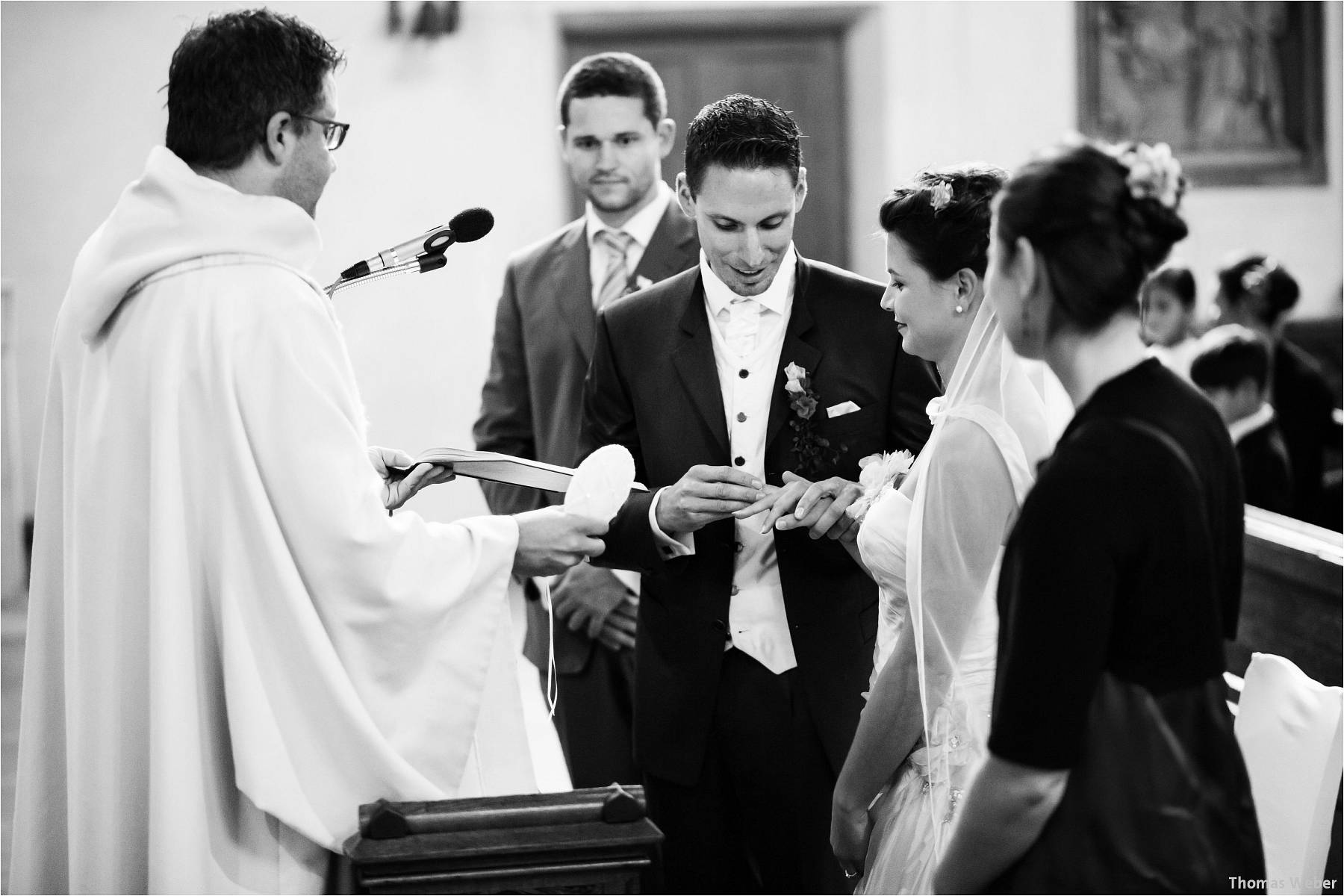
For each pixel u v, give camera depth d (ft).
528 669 12.48
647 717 8.40
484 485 11.57
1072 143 5.03
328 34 20.67
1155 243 4.91
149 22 20.72
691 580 8.27
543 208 21.38
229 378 6.52
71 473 7.03
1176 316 17.78
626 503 7.92
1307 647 9.05
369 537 6.57
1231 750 5.08
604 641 10.55
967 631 6.40
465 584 6.93
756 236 7.88
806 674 8.11
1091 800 4.93
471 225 7.63
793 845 8.30
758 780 8.27
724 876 8.54
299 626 6.55
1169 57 22.50
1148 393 4.97
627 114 10.98
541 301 11.39
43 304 21.01
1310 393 16.58
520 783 7.25
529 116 21.21
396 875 6.07
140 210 6.74
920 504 6.41
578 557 7.43
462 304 21.16
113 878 6.81
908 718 6.68
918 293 6.88
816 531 7.63
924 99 22.20
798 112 22.48
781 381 8.21
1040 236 4.92
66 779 7.46
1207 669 5.00
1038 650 4.79
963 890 5.23
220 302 6.61
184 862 6.45
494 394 11.73
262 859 6.75
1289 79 22.77
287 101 6.77
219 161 6.81
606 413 8.78
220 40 6.75
